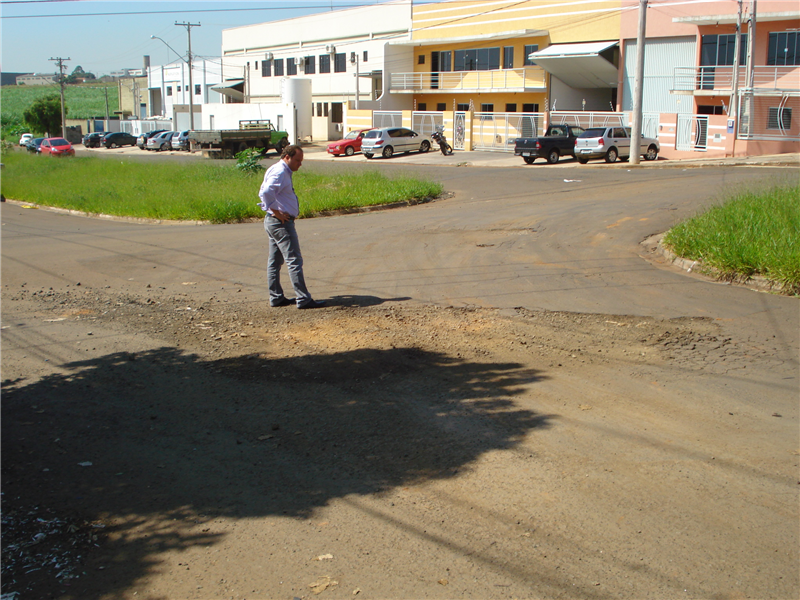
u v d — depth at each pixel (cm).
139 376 651
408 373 632
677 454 463
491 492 421
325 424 532
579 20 4138
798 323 739
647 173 2528
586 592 329
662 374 609
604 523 384
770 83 3369
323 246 1295
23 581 349
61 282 1075
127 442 514
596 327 750
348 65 5688
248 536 385
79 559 368
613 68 4000
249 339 751
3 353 730
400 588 336
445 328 764
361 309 856
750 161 2858
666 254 1077
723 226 1032
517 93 4562
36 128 8750
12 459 492
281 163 841
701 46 3628
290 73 6397
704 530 376
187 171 2912
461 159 3872
